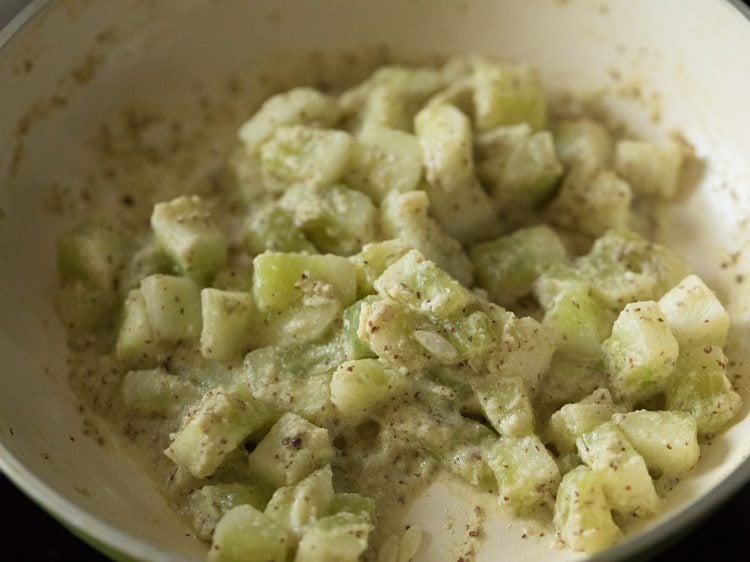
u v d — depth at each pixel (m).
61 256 0.29
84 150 0.31
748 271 0.29
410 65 0.34
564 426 0.24
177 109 0.33
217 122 0.33
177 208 0.28
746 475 0.21
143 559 0.20
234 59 0.33
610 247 0.29
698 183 0.31
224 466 0.25
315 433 0.24
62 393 0.27
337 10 0.33
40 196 0.30
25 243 0.29
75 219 0.30
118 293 0.28
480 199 0.30
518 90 0.31
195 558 0.22
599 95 0.33
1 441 0.23
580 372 0.26
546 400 0.26
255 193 0.31
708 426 0.25
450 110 0.30
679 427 0.24
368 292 0.27
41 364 0.27
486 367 0.25
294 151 0.30
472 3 0.33
